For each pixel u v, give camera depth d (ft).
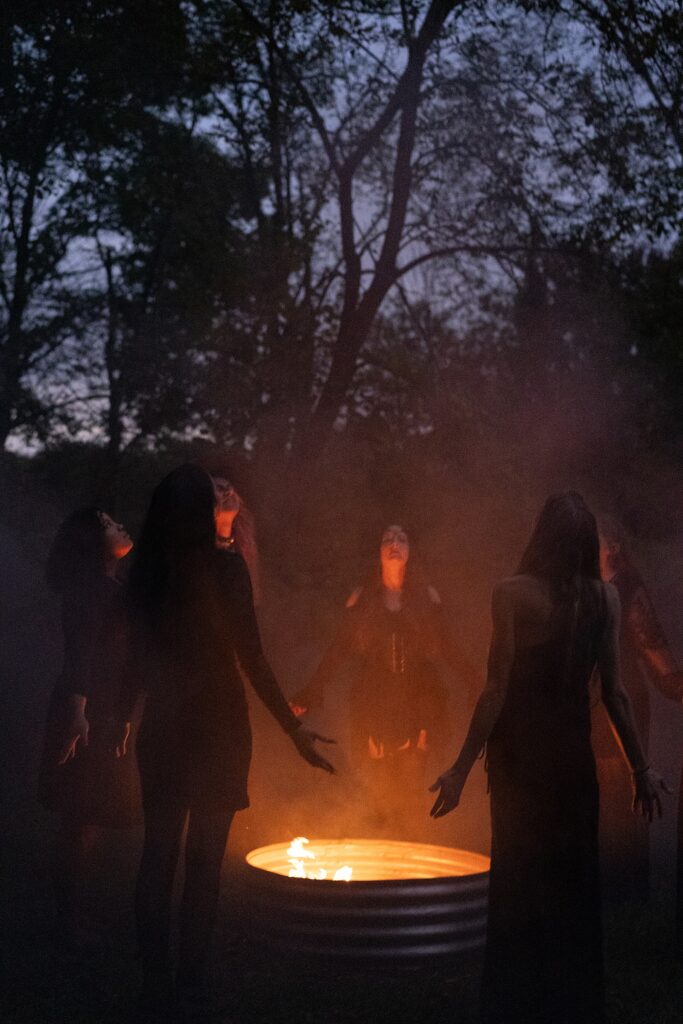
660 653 16.01
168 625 12.02
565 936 10.71
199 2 38.75
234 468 17.24
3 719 24.49
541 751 10.94
